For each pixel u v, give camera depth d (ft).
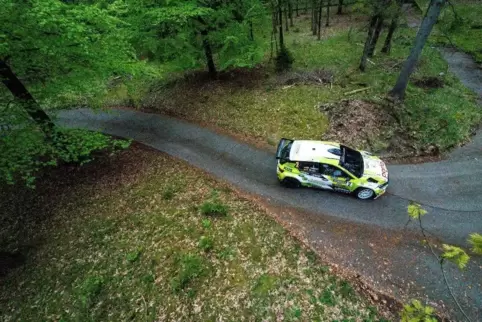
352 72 60.80
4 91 35.37
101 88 43.93
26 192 43.42
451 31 55.31
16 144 33.06
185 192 39.22
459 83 58.13
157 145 49.47
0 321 29.86
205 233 33.17
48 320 28.76
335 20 96.53
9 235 37.99
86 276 31.42
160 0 45.42
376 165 35.73
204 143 48.26
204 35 52.44
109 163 46.50
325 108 49.98
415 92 53.62
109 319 27.58
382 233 31.99
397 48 72.02
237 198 37.55
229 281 28.45
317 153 35.65
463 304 25.71
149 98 62.23
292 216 34.53
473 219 32.58
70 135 38.93
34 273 33.06
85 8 30.78
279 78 60.08
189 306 27.07
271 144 45.93
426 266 28.73
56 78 35.81
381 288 27.30
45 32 31.04
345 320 24.94
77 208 39.58
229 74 64.28
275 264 29.58
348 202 35.63
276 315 25.58
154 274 30.09
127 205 38.63
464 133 44.06
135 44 49.65
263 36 60.80
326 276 28.32
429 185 36.83
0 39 27.91
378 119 46.26
